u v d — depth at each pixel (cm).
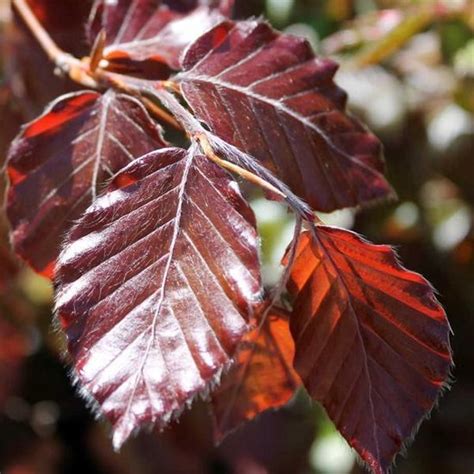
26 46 48
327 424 65
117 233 36
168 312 36
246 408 41
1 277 52
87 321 36
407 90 66
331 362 38
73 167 40
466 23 61
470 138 64
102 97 41
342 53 66
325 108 41
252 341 40
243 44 40
